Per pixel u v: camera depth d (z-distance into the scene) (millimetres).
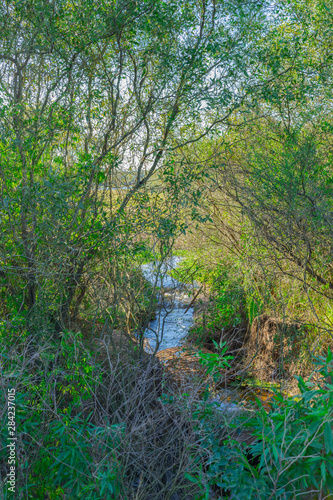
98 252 6137
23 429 3547
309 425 2824
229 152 7555
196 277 10047
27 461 3426
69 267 5723
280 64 6102
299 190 6273
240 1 5516
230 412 3953
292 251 6645
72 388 4449
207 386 3947
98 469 3084
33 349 4809
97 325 6926
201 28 5746
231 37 5773
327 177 6211
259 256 7559
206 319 8930
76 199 5711
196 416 3736
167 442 3717
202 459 3555
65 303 5746
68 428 3420
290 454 2986
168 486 3711
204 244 9602
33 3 5102
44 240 5340
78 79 5547
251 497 2973
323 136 6559
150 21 5449
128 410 4004
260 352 7418
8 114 5004
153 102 5930
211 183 7863
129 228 5719
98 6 5172
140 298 6320
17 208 5066
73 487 3309
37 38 5262
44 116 5367
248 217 7336
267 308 7922
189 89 5715
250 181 7266
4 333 4727
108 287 5922
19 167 5047
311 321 6930
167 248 6398
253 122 7125
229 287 9250
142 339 5883
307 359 6312
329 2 6012
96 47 5672
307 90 6000
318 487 2787
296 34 6402
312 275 6586
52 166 5605
